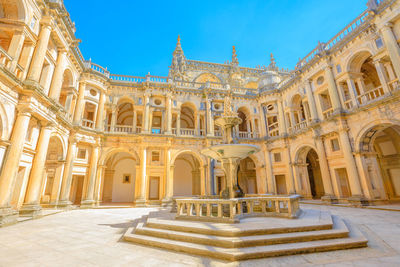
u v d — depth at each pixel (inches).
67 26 694.5
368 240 266.1
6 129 464.1
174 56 1432.1
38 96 538.6
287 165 998.4
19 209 516.4
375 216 450.3
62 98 837.2
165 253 244.2
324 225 289.9
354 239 260.1
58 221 479.8
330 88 786.2
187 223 320.2
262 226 281.3
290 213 346.6
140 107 1015.0
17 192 517.3
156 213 492.4
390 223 370.9
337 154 754.2
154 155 970.7
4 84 454.6
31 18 550.3
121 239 312.2
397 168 824.9
